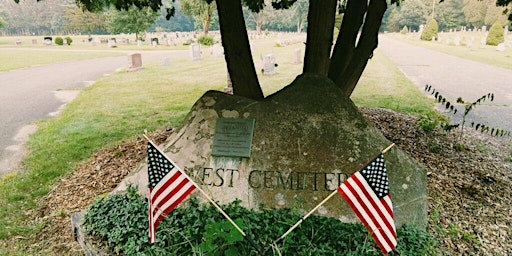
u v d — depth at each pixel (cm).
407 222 419
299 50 2088
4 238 466
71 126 918
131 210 417
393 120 924
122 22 4244
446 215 480
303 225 378
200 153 464
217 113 488
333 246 361
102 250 385
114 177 612
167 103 1151
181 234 370
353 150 451
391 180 439
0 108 1152
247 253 343
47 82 1609
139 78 1658
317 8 595
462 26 7150
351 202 305
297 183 434
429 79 1614
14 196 569
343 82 673
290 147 454
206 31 4003
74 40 5178
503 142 797
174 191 323
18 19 8744
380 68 1931
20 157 741
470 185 560
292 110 476
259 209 422
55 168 668
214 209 406
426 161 647
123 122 945
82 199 550
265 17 7306
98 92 1351
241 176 443
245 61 620
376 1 644
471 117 1012
